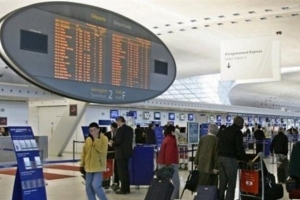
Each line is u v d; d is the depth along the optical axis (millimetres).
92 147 6262
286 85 35531
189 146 14289
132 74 5430
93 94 4793
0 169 13766
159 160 7434
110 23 5121
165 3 9961
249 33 13273
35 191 6121
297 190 5781
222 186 6500
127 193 8438
